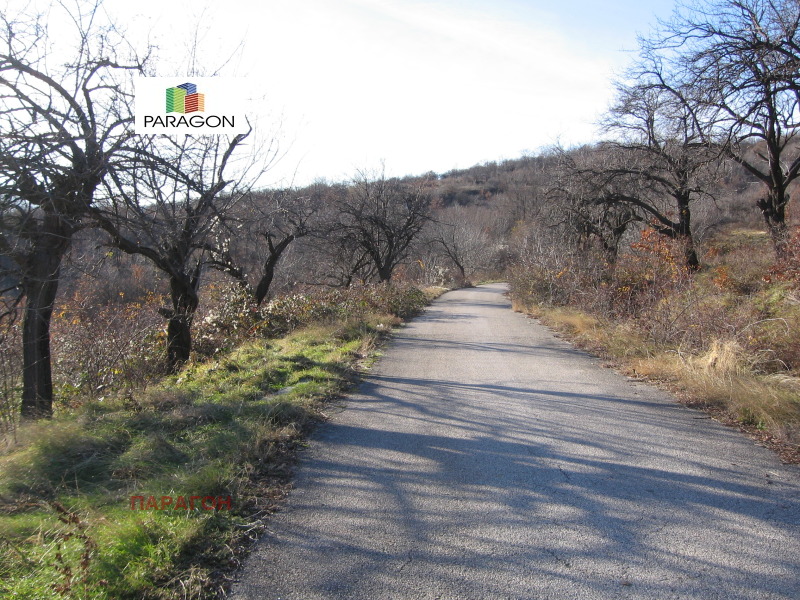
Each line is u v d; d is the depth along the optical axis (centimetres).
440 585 307
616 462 490
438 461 500
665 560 328
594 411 658
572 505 404
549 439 557
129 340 1005
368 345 1209
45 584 299
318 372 869
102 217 762
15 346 755
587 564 325
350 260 2736
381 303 1889
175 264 1009
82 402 769
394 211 2731
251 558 339
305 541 358
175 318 1102
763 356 760
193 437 553
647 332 1020
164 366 1052
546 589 302
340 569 325
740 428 581
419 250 4384
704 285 1243
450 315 2044
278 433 565
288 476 468
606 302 1331
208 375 884
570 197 1920
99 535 341
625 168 1809
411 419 639
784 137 1783
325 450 533
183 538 351
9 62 675
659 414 641
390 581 312
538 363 988
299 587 308
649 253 1407
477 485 444
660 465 481
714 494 420
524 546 347
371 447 541
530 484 444
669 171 1792
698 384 710
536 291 2112
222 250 1306
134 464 475
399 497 423
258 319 1466
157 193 840
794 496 414
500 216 6569
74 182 698
